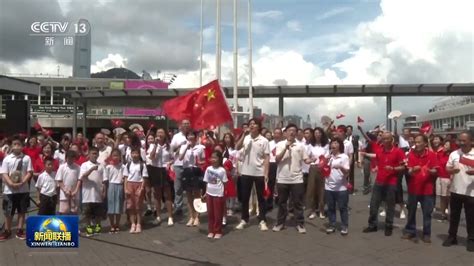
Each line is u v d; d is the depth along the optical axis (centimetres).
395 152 891
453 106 5522
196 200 964
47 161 888
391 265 700
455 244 820
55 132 6400
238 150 1018
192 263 712
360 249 794
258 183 951
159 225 1002
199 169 1012
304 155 930
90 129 6631
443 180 1032
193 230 951
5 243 834
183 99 1075
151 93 3988
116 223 928
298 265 701
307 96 3681
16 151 864
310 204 1081
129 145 1088
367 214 1138
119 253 770
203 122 1063
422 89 3406
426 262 715
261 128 964
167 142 1035
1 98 4897
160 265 700
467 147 788
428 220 839
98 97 4144
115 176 921
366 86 3466
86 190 898
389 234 896
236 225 1001
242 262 718
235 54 2208
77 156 922
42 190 880
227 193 981
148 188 1048
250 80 2469
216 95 1069
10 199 857
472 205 778
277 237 885
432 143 1055
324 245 822
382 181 901
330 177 910
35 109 6175
